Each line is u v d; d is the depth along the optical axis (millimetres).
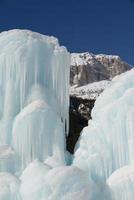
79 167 26844
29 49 28734
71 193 23828
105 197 24734
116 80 30844
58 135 27422
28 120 26844
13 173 26281
